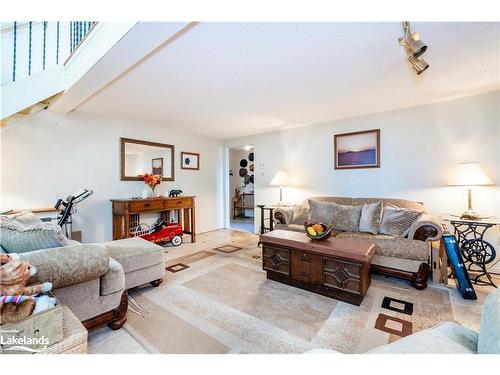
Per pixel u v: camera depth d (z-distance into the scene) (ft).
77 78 6.81
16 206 8.75
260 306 6.37
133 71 6.82
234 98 9.06
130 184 12.14
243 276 8.43
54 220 9.09
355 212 9.99
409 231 8.13
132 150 12.21
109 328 5.40
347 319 5.75
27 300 3.07
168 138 14.06
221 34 5.11
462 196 9.21
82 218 10.45
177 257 10.64
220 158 17.66
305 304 6.48
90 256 4.58
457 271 7.20
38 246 4.52
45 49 8.54
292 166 14.08
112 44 5.05
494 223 7.25
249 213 23.85
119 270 5.40
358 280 6.41
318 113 11.09
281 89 8.23
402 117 10.42
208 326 5.48
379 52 5.92
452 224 8.43
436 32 5.11
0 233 4.56
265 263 8.20
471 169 8.14
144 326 5.48
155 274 7.44
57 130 9.72
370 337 5.07
